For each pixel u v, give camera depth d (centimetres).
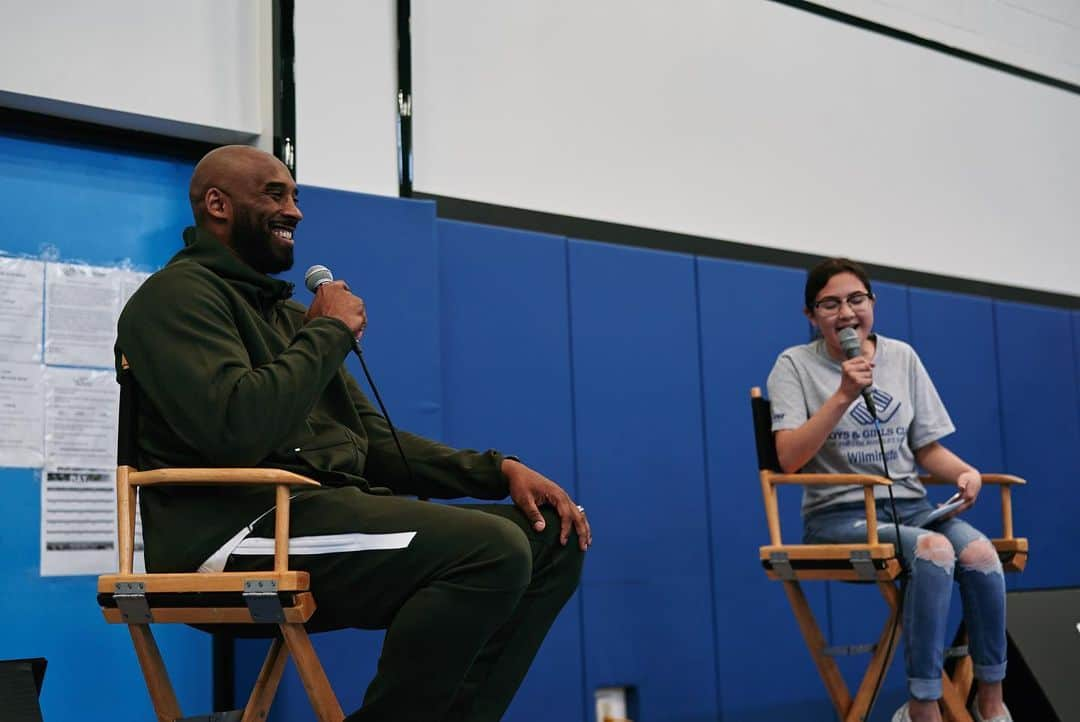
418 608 186
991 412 501
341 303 212
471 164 390
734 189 451
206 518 199
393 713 185
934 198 511
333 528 194
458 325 372
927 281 501
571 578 215
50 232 333
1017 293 532
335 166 358
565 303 396
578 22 421
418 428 350
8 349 322
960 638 327
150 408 207
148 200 350
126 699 326
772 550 307
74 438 330
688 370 418
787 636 421
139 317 201
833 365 328
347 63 365
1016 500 504
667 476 406
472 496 229
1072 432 529
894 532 299
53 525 323
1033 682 314
